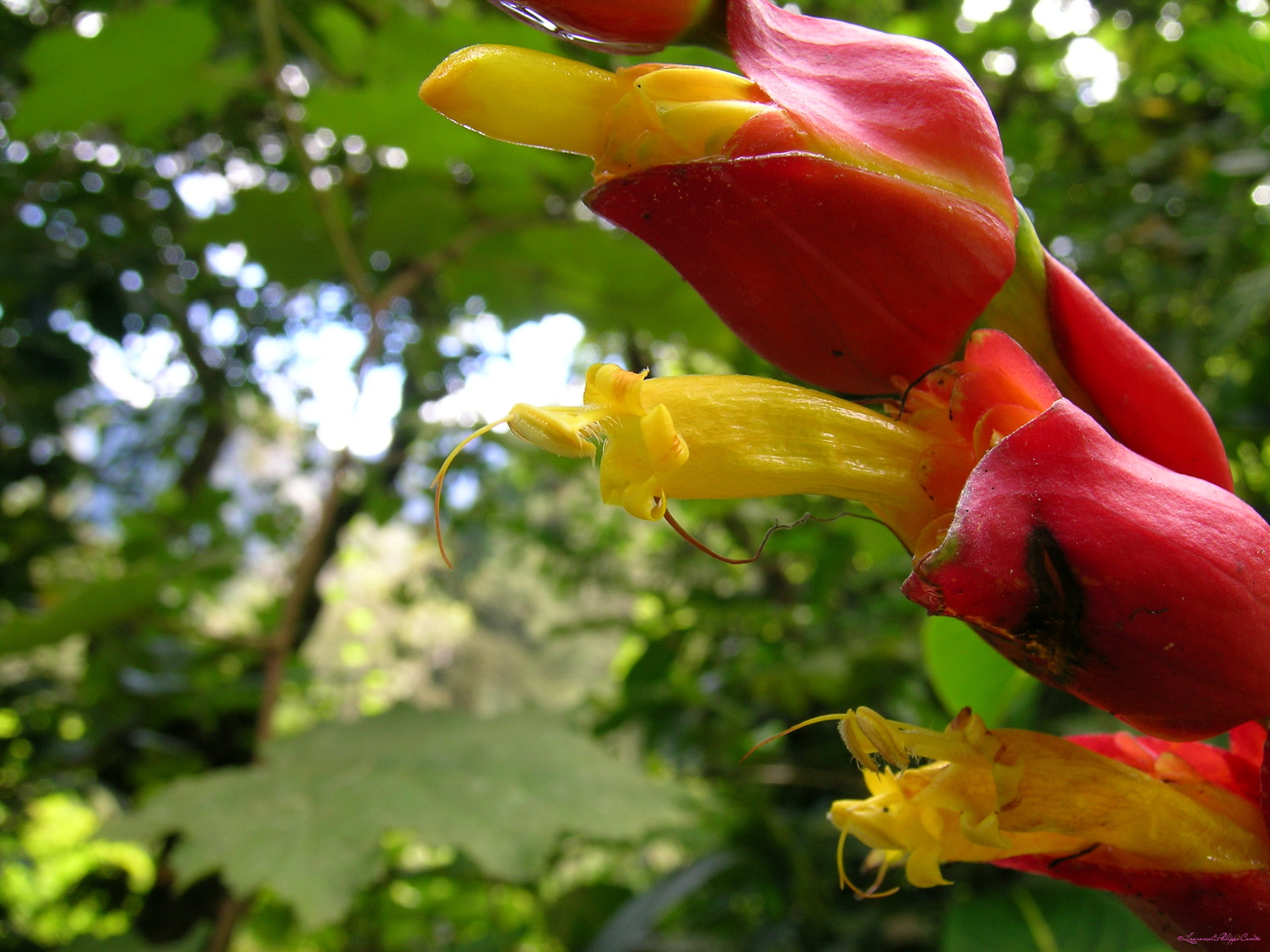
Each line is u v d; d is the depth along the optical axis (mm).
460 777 340
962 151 122
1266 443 521
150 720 540
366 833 311
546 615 2420
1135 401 131
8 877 857
